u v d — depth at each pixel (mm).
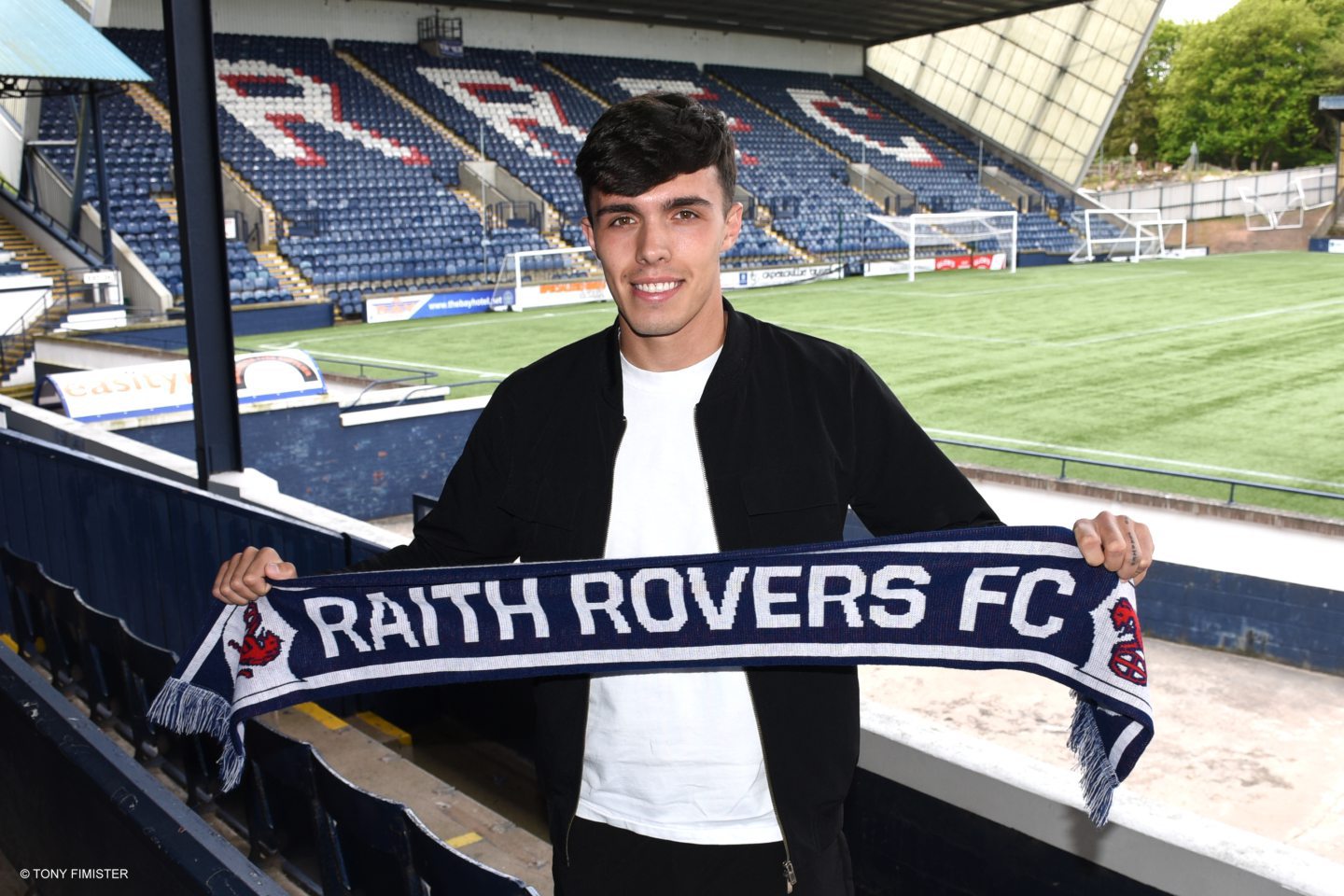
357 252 25812
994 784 1973
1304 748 5871
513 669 1579
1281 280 28234
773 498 1410
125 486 4789
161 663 2947
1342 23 56531
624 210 1331
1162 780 5551
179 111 6105
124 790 2025
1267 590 6973
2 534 5656
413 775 3244
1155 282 28594
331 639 1666
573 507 1456
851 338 19875
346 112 30016
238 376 11312
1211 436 12102
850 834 2256
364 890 2172
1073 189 39312
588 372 1480
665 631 1458
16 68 16203
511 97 33188
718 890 1444
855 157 38094
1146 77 65312
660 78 37031
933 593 1482
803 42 41594
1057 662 1464
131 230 22188
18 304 17891
